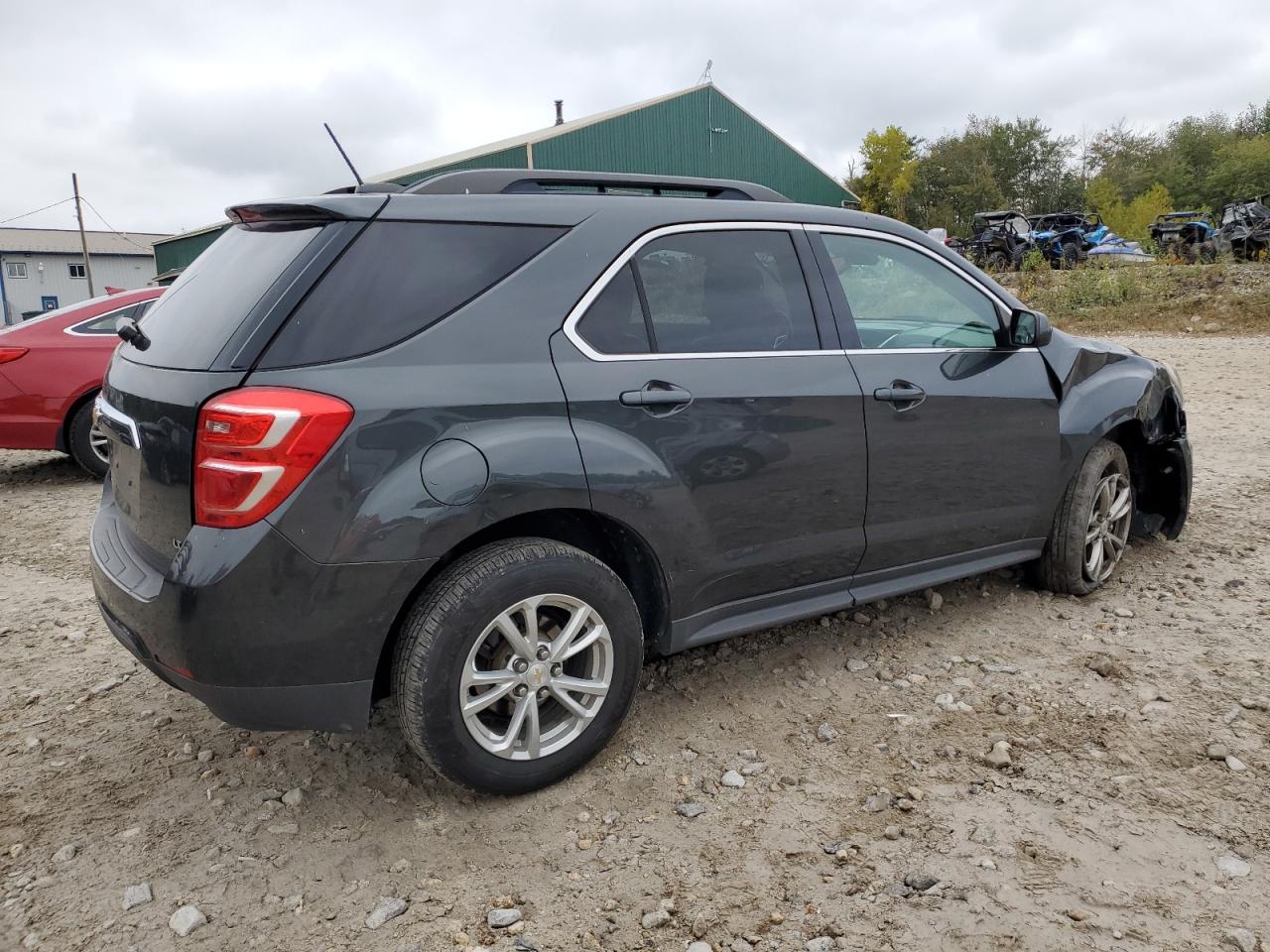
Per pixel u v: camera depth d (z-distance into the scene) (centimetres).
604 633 273
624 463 270
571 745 273
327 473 230
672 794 273
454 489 243
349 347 239
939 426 344
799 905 225
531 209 276
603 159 3105
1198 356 1278
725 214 312
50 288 7069
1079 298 1841
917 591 427
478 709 255
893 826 253
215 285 263
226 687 233
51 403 682
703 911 224
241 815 269
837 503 321
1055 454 387
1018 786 271
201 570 227
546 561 258
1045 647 367
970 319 371
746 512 300
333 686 240
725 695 333
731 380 294
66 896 235
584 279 276
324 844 254
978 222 2536
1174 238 2328
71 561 518
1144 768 279
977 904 222
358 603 237
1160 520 479
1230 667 344
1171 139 6588
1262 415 869
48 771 295
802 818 260
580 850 249
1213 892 223
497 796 273
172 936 220
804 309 321
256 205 266
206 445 228
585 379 268
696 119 3294
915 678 342
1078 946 207
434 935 219
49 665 375
